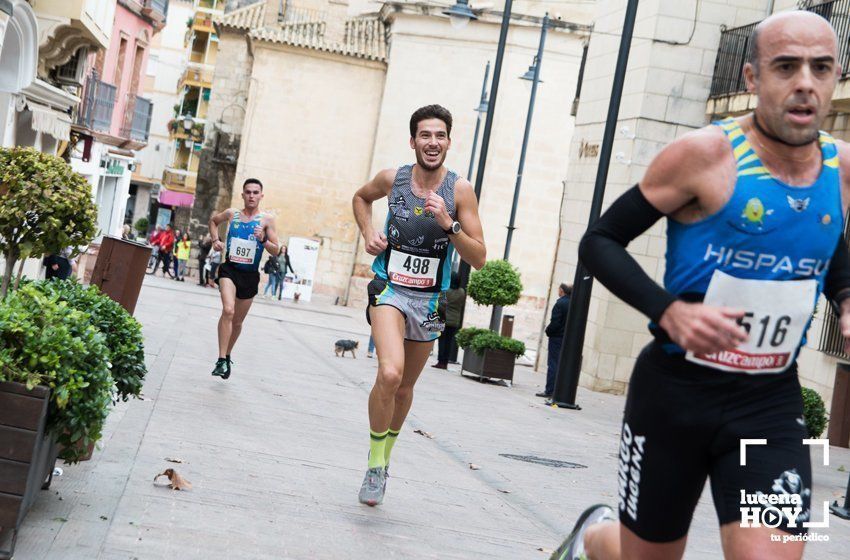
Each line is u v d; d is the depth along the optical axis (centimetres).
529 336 4556
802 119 347
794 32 349
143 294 3244
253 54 5025
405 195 737
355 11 5794
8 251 742
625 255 363
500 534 746
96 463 772
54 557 544
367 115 5044
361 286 5025
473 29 4616
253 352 1936
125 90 3959
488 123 2573
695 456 375
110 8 2520
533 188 4559
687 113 2494
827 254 368
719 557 779
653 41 2486
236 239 1353
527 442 1323
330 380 1669
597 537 434
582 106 2919
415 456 1055
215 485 757
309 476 841
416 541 683
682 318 341
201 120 7850
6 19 1681
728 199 356
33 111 2172
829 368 1867
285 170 5047
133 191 10125
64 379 576
